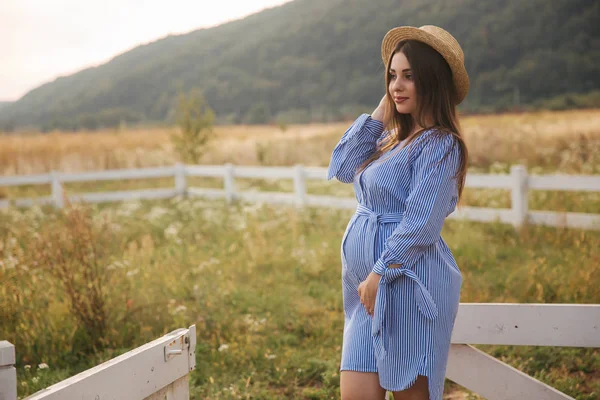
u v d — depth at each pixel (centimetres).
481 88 10750
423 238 226
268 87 13888
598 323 274
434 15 13175
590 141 1590
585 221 806
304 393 402
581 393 386
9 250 678
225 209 1231
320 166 1967
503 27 11994
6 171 1928
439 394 237
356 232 249
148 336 498
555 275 610
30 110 18038
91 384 201
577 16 11700
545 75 10506
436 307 232
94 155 2131
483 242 777
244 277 688
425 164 230
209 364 447
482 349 455
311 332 518
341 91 13100
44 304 538
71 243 530
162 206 1329
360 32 14450
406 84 244
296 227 927
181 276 668
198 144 1892
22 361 453
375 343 235
